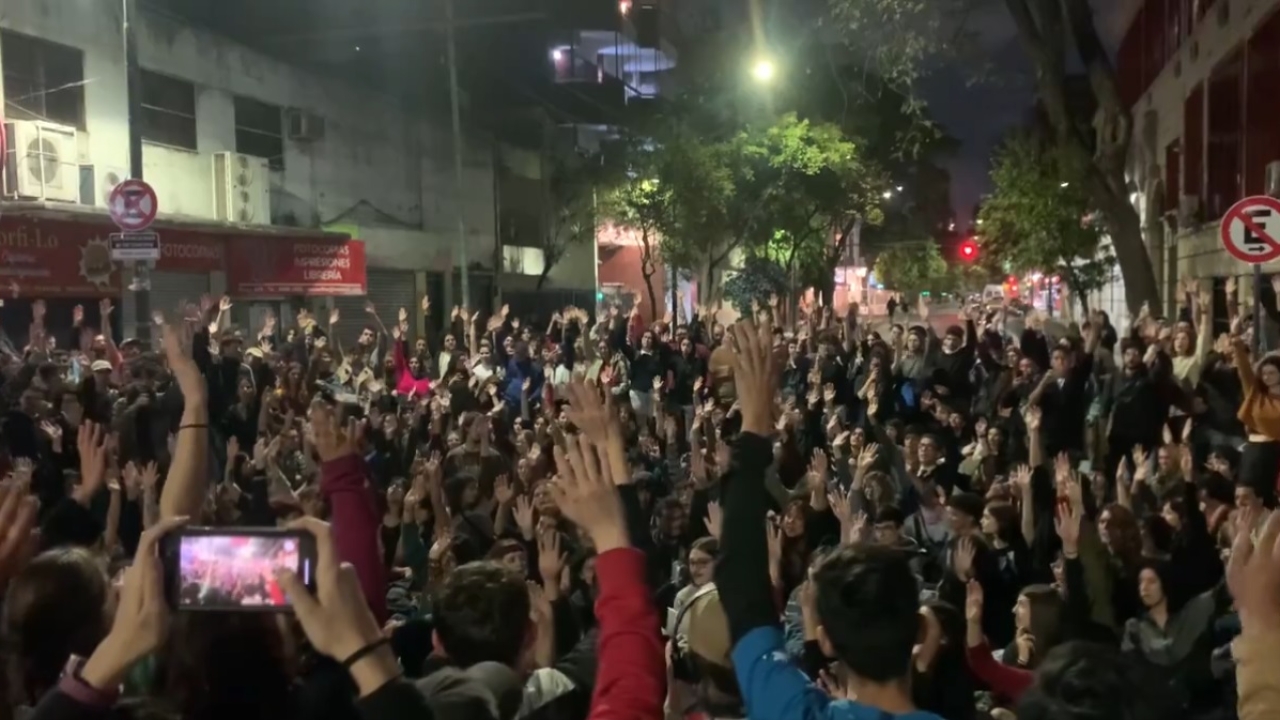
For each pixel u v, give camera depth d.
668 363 18.47
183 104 22.41
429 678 3.32
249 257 23.36
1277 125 20.44
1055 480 8.23
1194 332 14.55
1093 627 5.84
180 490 3.23
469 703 3.09
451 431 12.85
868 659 2.49
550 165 40.09
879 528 7.20
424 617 4.96
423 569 7.58
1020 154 32.81
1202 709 5.46
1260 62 21.67
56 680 2.68
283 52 28.94
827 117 37.88
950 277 80.44
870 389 13.48
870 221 40.38
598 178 38.28
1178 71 31.69
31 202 17.14
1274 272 19.16
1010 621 6.95
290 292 24.48
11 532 2.95
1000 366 15.05
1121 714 2.38
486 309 35.66
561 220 40.34
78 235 18.36
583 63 44.81
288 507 5.86
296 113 25.94
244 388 12.29
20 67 18.05
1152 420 11.52
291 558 2.24
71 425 10.84
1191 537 6.91
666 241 34.03
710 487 8.29
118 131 20.16
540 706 3.75
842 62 31.62
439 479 8.34
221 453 11.01
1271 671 2.30
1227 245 11.59
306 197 26.75
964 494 7.84
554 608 4.87
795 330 21.41
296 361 16.80
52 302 18.58
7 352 15.01
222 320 14.41
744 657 2.56
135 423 10.22
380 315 29.77
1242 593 2.40
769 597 2.64
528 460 9.20
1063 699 2.43
